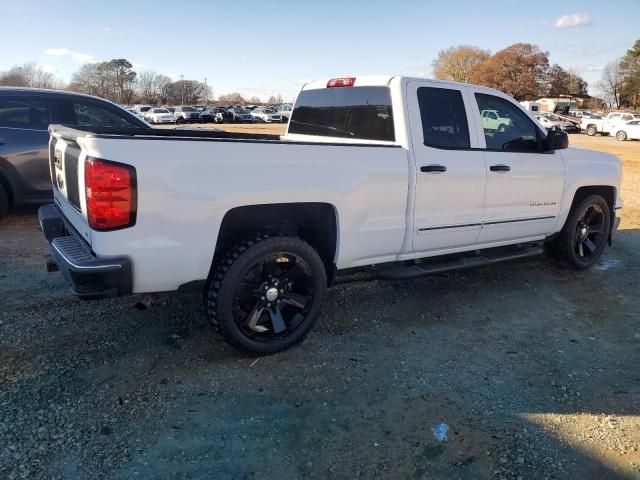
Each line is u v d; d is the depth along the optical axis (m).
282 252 3.49
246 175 3.26
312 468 2.61
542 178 5.03
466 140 4.50
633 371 3.66
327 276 3.95
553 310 4.71
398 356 3.74
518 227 4.99
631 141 33.34
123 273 2.99
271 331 3.61
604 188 5.82
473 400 3.24
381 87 4.32
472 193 4.47
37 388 3.13
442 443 2.83
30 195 6.74
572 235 5.54
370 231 3.91
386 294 4.91
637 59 89.12
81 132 3.30
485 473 2.62
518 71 94.88
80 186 3.06
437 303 4.75
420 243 4.25
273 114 53.88
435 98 4.35
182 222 3.11
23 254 5.55
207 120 51.91
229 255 3.38
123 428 2.83
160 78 104.25
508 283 5.36
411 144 4.10
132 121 7.41
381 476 2.58
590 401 3.28
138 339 3.79
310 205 3.66
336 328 4.14
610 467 2.70
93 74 96.88
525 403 3.23
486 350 3.89
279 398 3.17
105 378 3.28
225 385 3.27
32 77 90.31
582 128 39.91
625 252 6.69
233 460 2.64
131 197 2.93
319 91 5.03
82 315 4.12
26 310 4.16
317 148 3.55
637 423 3.07
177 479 2.50
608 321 4.51
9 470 2.48
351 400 3.18
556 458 2.75
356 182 3.74
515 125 4.92
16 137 6.54
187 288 3.31
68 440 2.71
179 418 2.94
